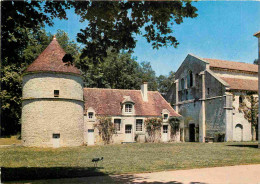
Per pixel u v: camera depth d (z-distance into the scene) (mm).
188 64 42656
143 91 40156
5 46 10906
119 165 14547
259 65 25188
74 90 30250
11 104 36375
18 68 34094
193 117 40281
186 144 31000
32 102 28953
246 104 36031
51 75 29062
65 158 18438
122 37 10094
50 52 30422
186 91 42844
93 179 10469
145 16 9516
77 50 46844
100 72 50562
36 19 10273
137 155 19703
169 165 14180
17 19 10000
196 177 10672
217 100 36000
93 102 35906
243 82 38625
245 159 16344
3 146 29391
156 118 37406
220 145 28594
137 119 36656
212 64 39875
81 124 31156
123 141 35281
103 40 10250
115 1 9062
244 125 35594
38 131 28406
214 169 12672
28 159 18109
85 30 10125
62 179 10570
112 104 36625
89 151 23359
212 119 36688
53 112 28781
